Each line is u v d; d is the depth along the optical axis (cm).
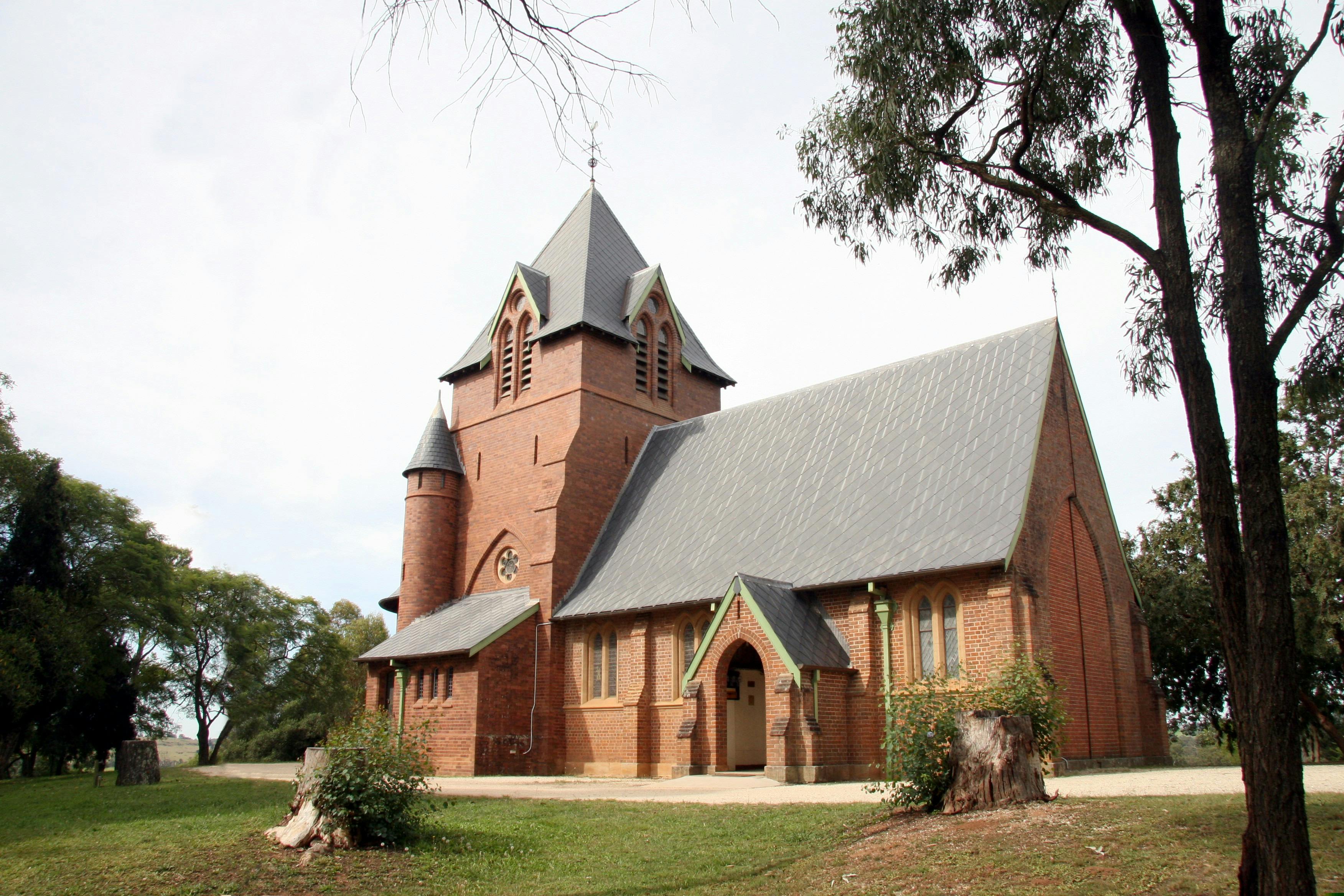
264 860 1614
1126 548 4691
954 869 1348
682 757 3111
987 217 1772
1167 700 4750
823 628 3056
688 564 3653
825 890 1354
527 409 4528
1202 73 1103
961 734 1702
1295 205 1460
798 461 3766
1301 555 3678
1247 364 1002
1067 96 1652
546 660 3912
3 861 1738
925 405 3512
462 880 1527
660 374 4778
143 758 3575
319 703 8625
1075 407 3328
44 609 4578
